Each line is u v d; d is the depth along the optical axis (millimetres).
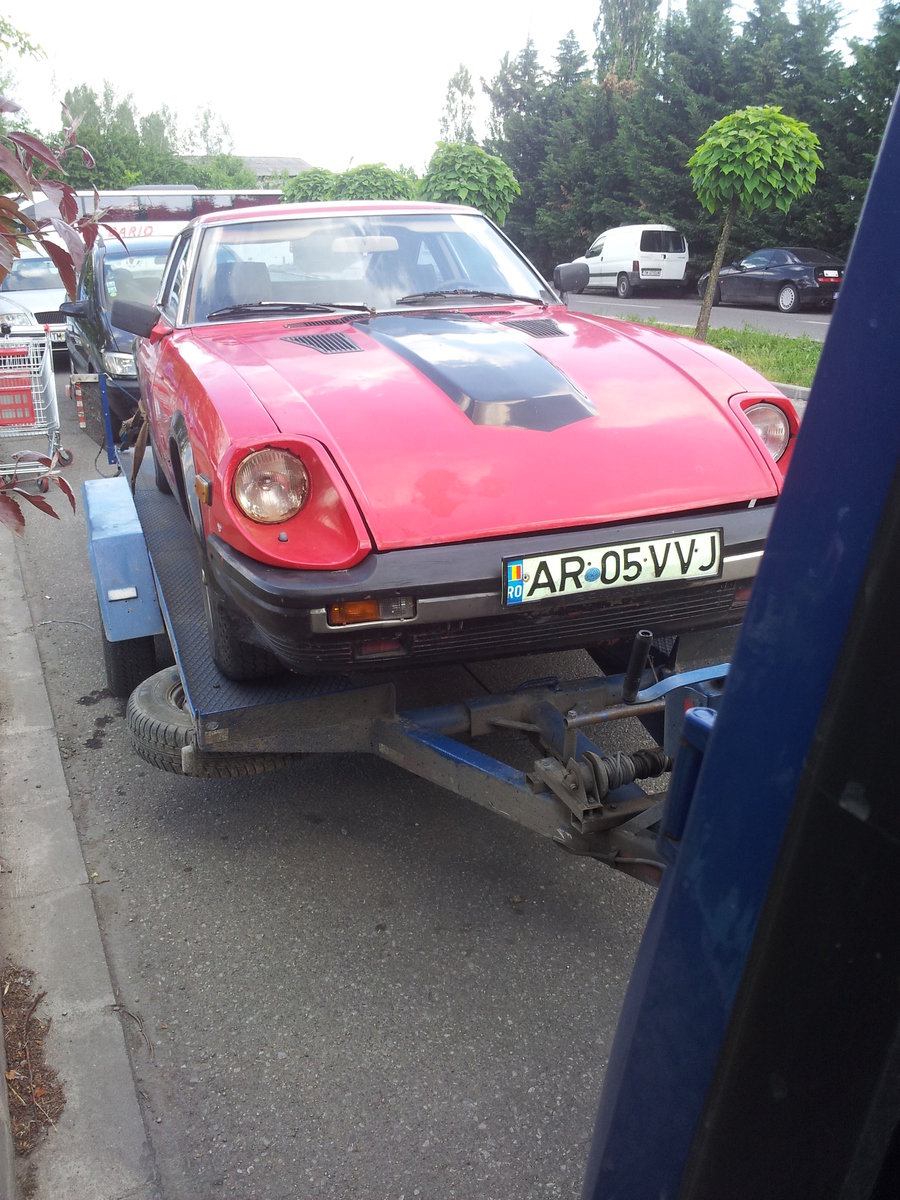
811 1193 966
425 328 3393
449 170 14508
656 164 29172
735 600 2713
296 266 3982
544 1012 2490
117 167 41562
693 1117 1040
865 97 22500
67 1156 2105
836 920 875
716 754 954
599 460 2625
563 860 3125
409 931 2803
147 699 3203
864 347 791
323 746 2729
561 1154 2096
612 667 3422
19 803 3494
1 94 1930
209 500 2572
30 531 6832
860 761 831
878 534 792
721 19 28344
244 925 2846
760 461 2756
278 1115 2207
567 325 3541
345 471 2438
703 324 12500
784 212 11445
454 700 3527
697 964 1006
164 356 3754
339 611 2326
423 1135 2148
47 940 2779
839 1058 909
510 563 2391
